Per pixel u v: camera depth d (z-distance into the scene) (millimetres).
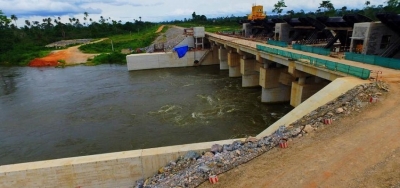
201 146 19344
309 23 46500
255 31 71000
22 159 27484
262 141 16812
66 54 88750
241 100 43375
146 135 31500
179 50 73312
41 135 32625
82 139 31219
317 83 31844
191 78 60438
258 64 48188
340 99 19656
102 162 18406
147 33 133375
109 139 30953
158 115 37469
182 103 42281
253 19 71812
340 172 12344
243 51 49500
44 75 66625
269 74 40000
